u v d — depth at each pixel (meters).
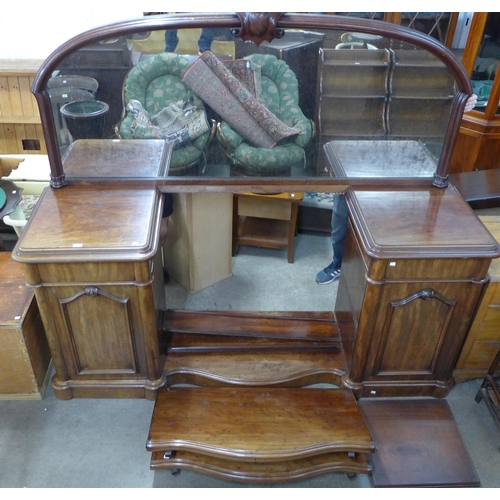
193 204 2.29
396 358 1.96
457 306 1.81
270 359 2.08
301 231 3.05
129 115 1.83
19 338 1.83
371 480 1.78
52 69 1.67
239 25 1.64
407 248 1.65
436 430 1.94
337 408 1.91
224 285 2.64
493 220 2.15
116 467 1.83
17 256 1.61
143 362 1.94
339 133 1.90
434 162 1.98
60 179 1.90
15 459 1.83
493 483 1.81
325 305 2.53
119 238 1.66
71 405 2.03
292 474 1.75
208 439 1.76
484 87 3.03
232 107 1.83
